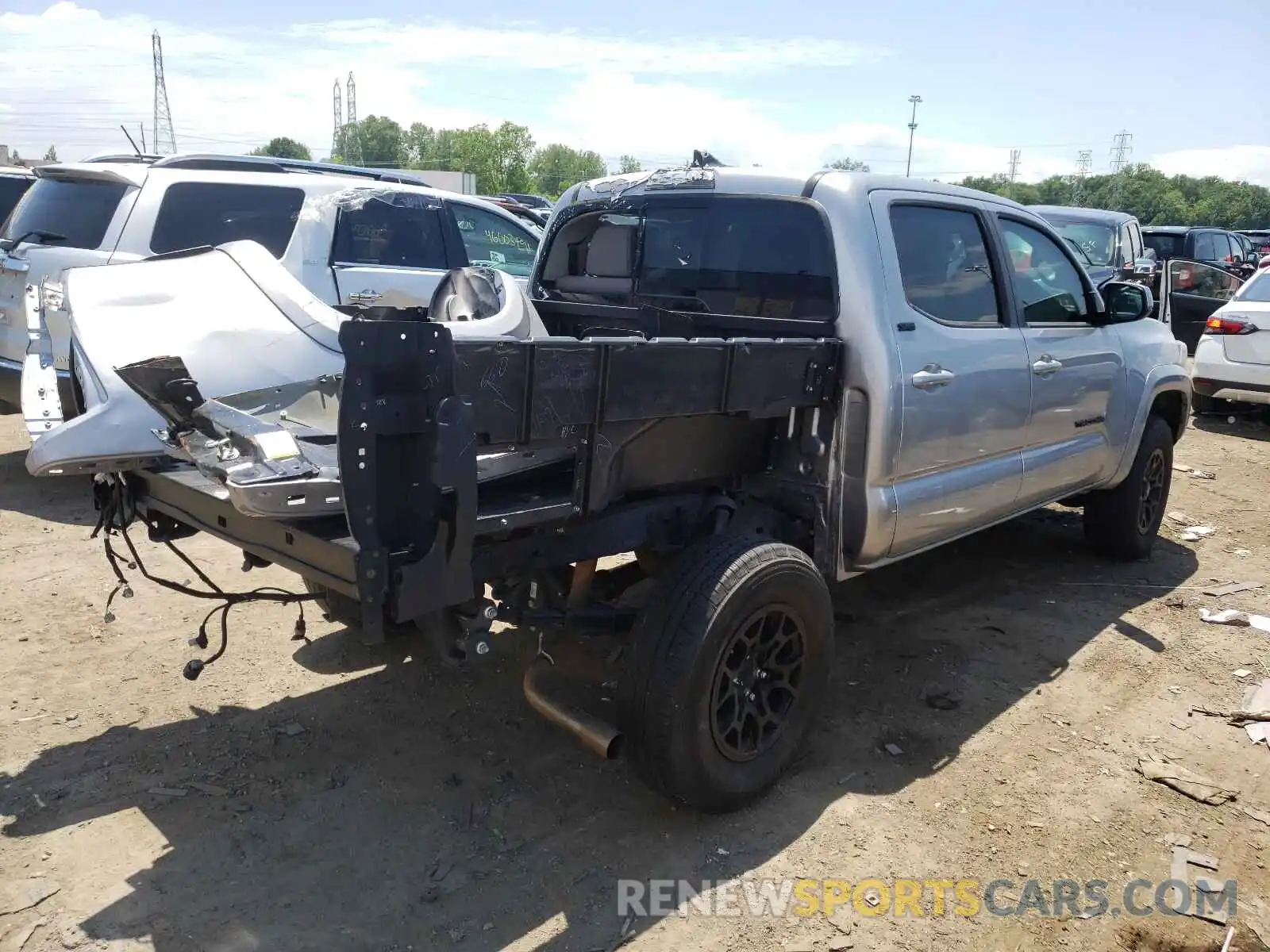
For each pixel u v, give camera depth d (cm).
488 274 366
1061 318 476
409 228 720
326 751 344
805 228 370
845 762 351
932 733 373
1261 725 383
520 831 304
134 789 315
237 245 347
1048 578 550
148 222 605
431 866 285
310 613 455
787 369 328
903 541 377
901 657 440
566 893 276
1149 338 548
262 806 311
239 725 358
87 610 447
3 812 300
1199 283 1216
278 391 317
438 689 394
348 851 290
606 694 386
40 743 339
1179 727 384
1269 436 970
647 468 321
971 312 410
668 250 420
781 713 327
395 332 224
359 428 223
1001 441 422
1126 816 323
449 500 240
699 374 297
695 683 285
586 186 459
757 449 365
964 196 420
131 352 304
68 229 615
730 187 392
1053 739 371
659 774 294
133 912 260
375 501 231
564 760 346
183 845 289
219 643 420
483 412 246
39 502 603
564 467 318
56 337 346
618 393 276
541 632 328
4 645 409
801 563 315
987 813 322
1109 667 435
